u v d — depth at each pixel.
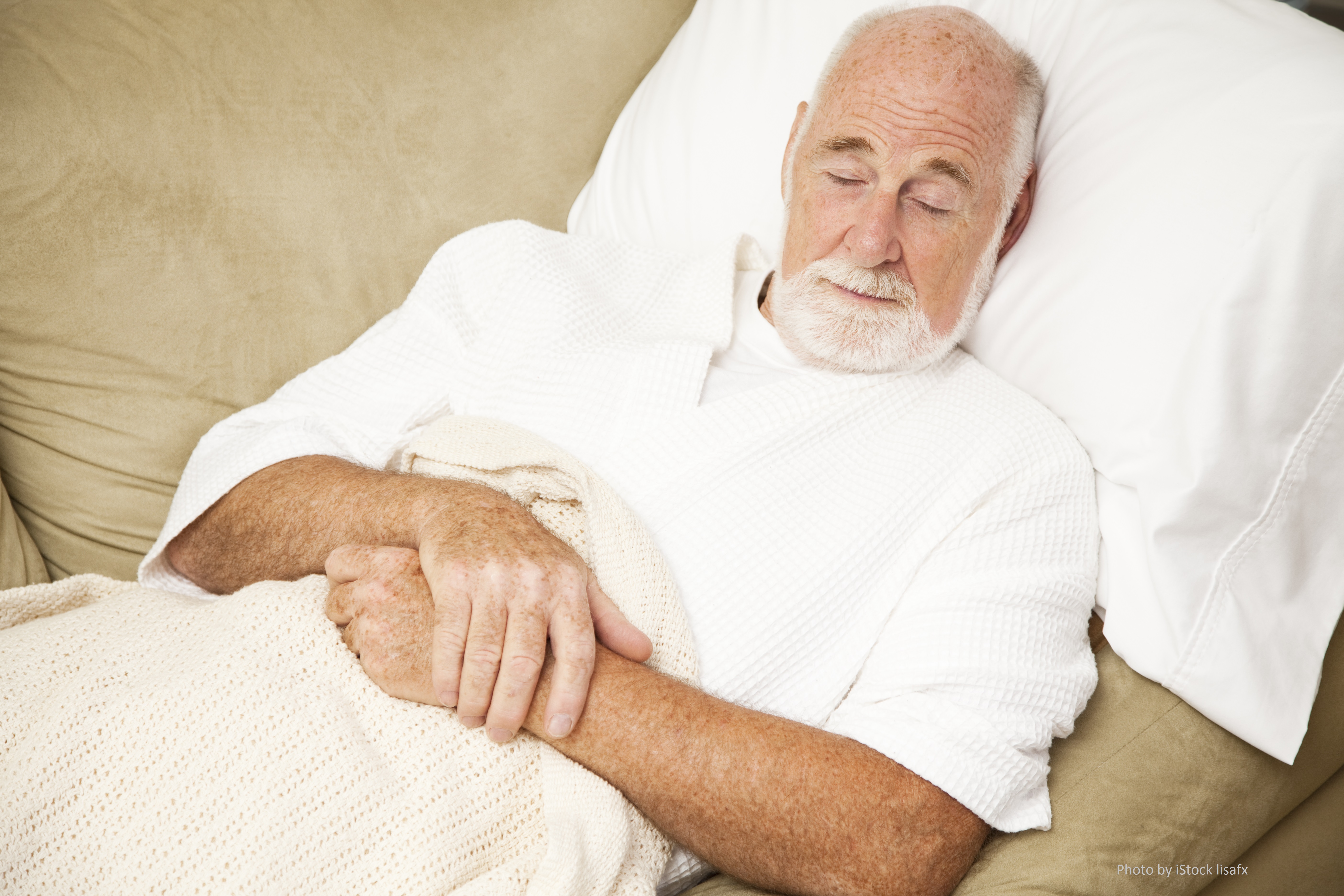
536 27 1.39
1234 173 0.89
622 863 0.79
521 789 0.81
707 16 1.41
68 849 0.73
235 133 1.21
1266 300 0.86
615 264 1.24
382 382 1.15
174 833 0.73
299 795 0.75
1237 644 0.89
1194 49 0.98
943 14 1.04
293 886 0.73
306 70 1.25
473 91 1.35
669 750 0.80
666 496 0.97
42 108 1.12
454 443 0.98
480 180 1.37
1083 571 0.95
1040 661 0.88
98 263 1.14
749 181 1.33
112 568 1.19
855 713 0.88
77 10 1.17
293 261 1.24
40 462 1.16
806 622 0.93
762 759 0.80
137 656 0.82
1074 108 1.07
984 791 0.81
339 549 0.87
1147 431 0.92
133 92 1.16
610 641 0.85
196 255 1.18
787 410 1.01
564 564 0.84
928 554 0.96
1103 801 0.87
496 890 0.75
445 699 0.79
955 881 0.82
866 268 1.02
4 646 0.82
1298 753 0.96
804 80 1.31
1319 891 1.08
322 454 1.06
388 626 0.81
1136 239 0.95
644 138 1.41
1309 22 0.93
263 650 0.81
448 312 1.17
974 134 1.00
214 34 1.21
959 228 1.02
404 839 0.76
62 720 0.76
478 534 0.85
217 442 1.13
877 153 1.00
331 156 1.26
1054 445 0.99
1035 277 1.05
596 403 1.04
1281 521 0.90
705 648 0.91
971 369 1.11
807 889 0.81
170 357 1.18
